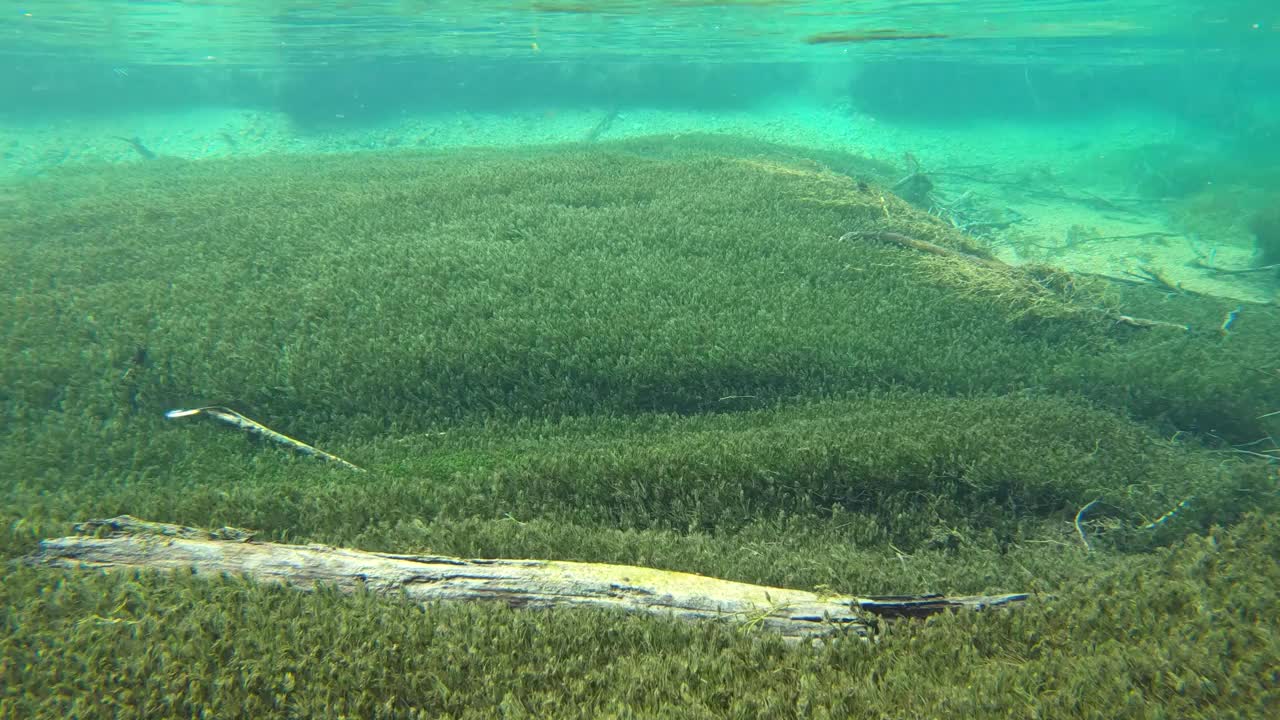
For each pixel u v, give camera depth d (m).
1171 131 36.25
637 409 9.55
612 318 10.73
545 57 48.59
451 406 9.55
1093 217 21.00
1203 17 26.77
